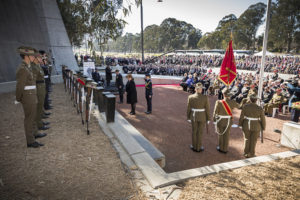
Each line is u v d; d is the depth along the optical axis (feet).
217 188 10.51
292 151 16.01
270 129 24.08
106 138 16.69
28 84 13.08
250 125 16.07
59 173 11.15
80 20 24.80
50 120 20.16
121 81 35.37
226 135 17.12
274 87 37.40
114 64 91.97
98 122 20.63
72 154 13.46
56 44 58.54
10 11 40.50
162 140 20.16
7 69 35.65
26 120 13.56
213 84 47.21
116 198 9.43
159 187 10.39
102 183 10.52
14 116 20.33
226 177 11.71
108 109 19.90
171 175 11.44
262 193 10.21
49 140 15.42
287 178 11.82
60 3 69.26
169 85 60.23
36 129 15.79
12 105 24.59
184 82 50.72
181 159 16.42
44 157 12.75
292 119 24.31
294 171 12.69
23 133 16.20
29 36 45.01
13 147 13.78
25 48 12.94
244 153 16.88
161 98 41.27
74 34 77.30
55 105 25.90
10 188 9.60
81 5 23.65
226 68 19.76
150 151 15.25
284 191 10.48
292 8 209.56
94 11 21.34
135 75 77.20
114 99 20.01
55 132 17.15
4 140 14.75
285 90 34.19
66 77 34.53
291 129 18.60
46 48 51.49
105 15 21.29
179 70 82.74
